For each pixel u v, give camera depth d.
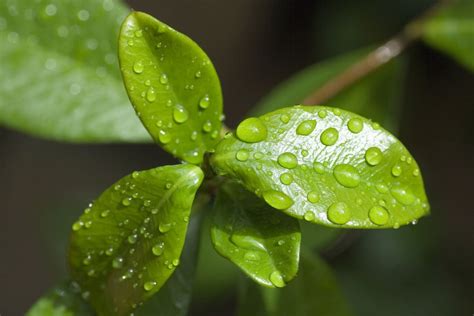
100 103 0.40
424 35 0.43
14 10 0.40
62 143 0.94
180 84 0.35
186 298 0.37
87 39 0.40
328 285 0.39
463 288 0.85
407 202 0.34
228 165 0.34
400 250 0.83
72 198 0.76
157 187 0.34
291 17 0.93
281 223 0.34
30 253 0.92
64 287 0.38
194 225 0.38
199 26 0.94
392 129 0.42
